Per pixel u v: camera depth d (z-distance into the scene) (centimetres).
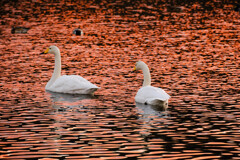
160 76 2525
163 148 1414
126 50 3344
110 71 2672
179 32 4144
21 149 1409
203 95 2108
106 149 1405
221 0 6394
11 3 5944
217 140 1488
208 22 4731
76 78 2222
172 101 2008
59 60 2333
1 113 1816
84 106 1939
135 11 5397
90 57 3100
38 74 2598
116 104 1969
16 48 3409
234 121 1700
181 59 3012
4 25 4512
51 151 1391
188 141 1479
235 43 3622
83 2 6084
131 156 1347
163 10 5481
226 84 2328
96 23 4628
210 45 3538
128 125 1655
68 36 3953
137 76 2548
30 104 1967
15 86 2314
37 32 4144
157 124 1666
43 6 5753
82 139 1500
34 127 1634
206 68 2731
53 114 1808
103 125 1656
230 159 1325
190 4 5994
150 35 3991
